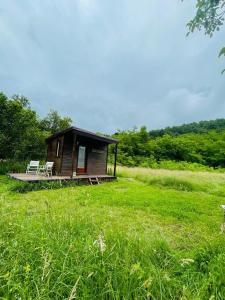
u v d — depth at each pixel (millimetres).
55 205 5395
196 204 8125
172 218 6164
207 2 3982
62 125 24906
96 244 2414
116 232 3125
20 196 8289
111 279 1987
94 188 11438
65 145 14641
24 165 17219
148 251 2627
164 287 2031
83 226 3312
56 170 14742
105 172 17750
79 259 2223
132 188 11961
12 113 16375
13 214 3656
